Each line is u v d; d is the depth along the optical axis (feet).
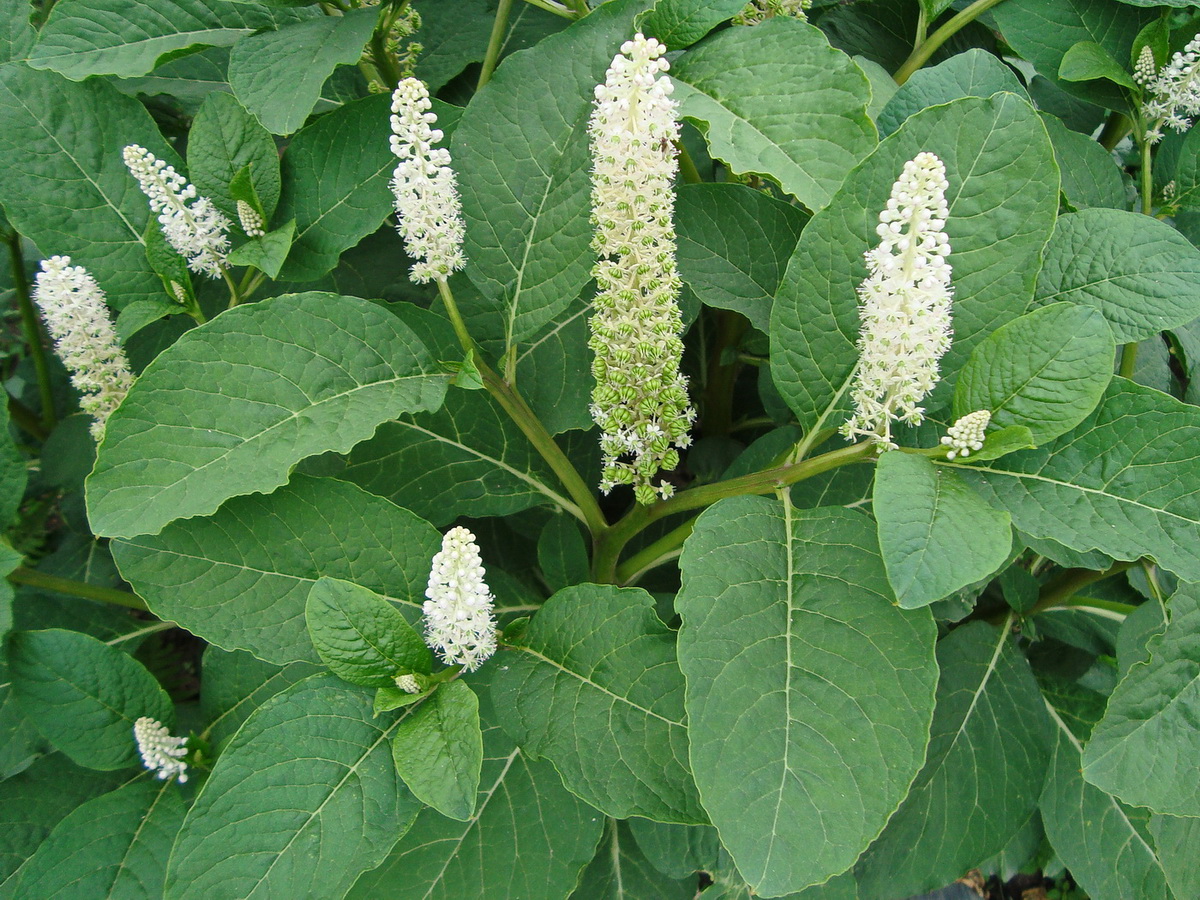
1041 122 1.22
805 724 1.10
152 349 1.85
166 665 2.16
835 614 1.15
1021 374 1.16
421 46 1.78
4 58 1.64
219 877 1.13
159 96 2.03
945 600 1.68
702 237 1.55
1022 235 1.22
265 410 1.27
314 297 1.31
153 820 1.38
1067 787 1.75
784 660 1.13
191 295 1.53
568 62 1.42
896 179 1.24
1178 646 1.30
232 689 1.47
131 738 1.40
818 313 1.27
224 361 1.26
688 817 1.19
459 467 1.65
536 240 1.39
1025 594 1.77
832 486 1.62
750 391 2.40
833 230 1.25
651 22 1.39
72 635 1.37
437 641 1.24
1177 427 1.14
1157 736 1.28
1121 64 1.69
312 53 1.45
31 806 1.51
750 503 1.23
